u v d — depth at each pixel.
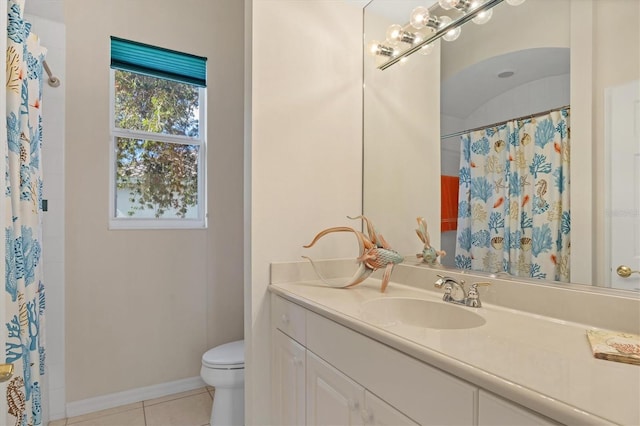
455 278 1.33
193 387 2.31
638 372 0.64
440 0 1.38
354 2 1.78
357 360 0.98
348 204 1.76
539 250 1.11
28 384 1.26
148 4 2.22
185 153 2.40
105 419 1.95
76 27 2.02
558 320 1.00
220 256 2.42
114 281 2.11
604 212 0.96
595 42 0.99
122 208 2.20
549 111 1.09
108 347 2.08
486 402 0.64
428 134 1.50
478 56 1.31
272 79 1.54
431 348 0.76
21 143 1.27
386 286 1.40
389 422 0.86
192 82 2.36
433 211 1.47
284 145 1.57
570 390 0.57
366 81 1.80
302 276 1.60
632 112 0.92
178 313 2.28
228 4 2.48
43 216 1.91
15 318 1.14
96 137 2.07
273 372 1.50
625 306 0.88
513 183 1.19
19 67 1.16
